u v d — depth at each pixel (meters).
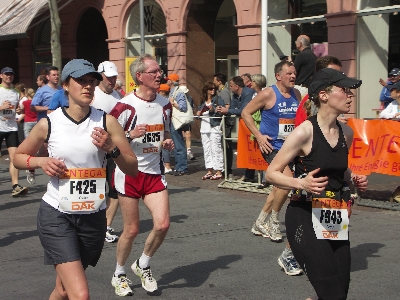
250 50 15.29
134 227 5.02
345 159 3.77
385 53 12.82
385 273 5.59
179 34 17.19
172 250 6.46
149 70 5.12
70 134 3.76
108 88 6.50
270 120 6.52
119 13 18.95
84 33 21.41
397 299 4.94
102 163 3.83
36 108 10.18
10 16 19.11
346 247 3.79
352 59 13.27
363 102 13.30
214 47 17.78
